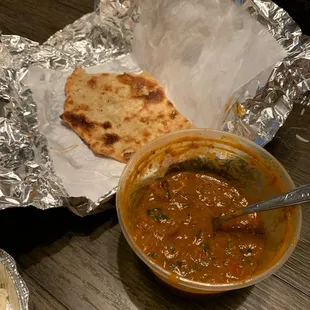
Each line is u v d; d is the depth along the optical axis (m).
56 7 0.40
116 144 0.28
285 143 0.30
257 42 0.27
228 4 0.28
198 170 0.26
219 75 0.28
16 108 0.29
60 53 0.34
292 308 0.22
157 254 0.21
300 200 0.19
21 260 0.23
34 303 0.22
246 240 0.22
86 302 0.22
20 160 0.25
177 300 0.22
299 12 0.36
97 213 0.25
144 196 0.24
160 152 0.24
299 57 0.27
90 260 0.24
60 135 0.29
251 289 0.23
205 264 0.21
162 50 0.32
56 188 0.24
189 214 0.23
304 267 0.24
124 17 0.34
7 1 0.40
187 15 0.30
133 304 0.22
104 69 0.34
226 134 0.24
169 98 0.32
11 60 0.32
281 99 0.27
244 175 0.25
